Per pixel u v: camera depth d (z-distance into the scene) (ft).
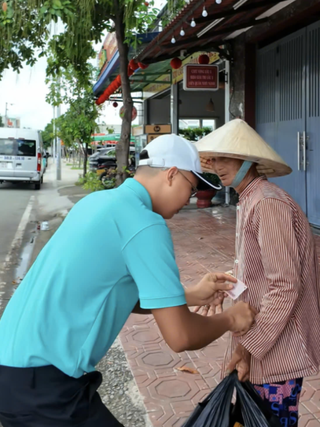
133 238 4.95
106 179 52.75
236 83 34.32
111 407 10.21
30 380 4.97
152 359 12.37
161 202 5.44
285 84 29.30
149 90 60.08
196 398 10.43
